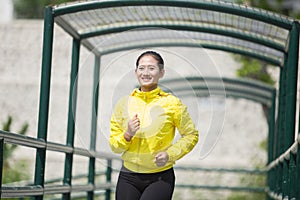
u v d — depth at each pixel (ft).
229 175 87.40
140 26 41.45
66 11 35.81
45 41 36.09
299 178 26.30
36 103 91.20
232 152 89.04
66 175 41.19
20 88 91.40
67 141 42.06
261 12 34.55
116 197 26.27
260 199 85.05
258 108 89.81
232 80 61.36
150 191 25.68
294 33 34.68
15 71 92.63
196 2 34.55
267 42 41.11
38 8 145.07
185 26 41.11
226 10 34.58
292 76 35.06
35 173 34.73
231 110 90.07
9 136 27.40
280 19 34.65
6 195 27.71
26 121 85.92
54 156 87.66
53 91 90.22
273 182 54.03
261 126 89.51
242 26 39.70
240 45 46.73
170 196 25.86
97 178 79.77
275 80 83.61
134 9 38.17
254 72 83.35
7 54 93.04
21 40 93.30
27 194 31.42
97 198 71.77
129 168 25.95
